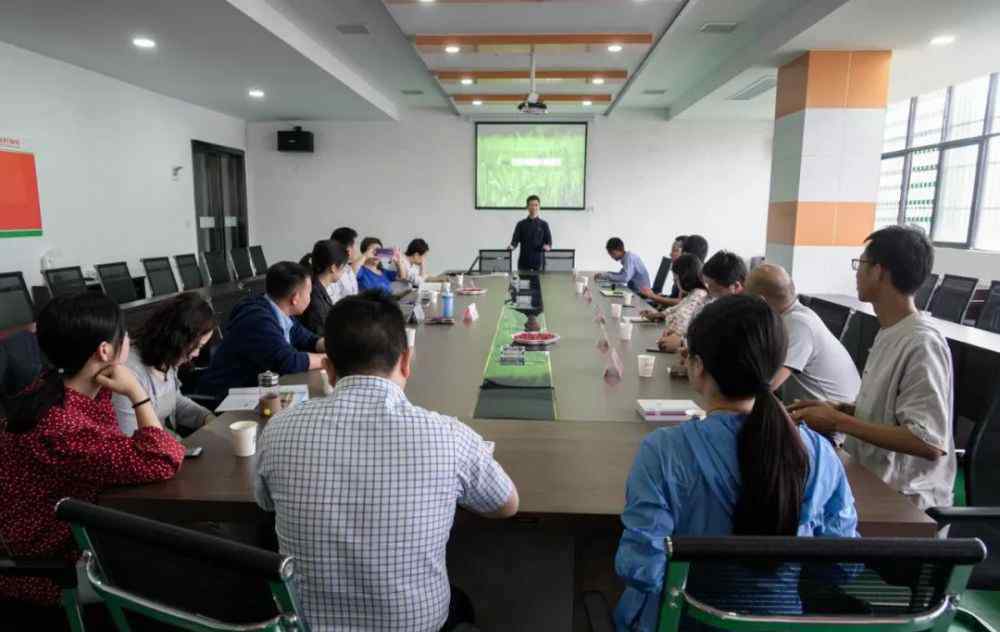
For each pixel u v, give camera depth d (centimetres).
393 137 970
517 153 964
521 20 486
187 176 800
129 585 101
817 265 565
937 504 178
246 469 168
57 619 143
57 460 146
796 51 543
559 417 214
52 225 580
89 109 621
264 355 275
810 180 555
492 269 784
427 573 115
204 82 673
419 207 984
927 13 438
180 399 235
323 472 111
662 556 103
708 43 594
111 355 159
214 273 716
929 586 85
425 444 114
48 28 473
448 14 472
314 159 977
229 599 92
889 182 885
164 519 151
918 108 826
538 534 203
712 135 945
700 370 114
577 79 659
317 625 114
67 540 148
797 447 102
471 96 779
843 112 545
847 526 110
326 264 382
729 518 105
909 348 172
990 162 704
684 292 392
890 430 166
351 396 117
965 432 251
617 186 965
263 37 498
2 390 229
